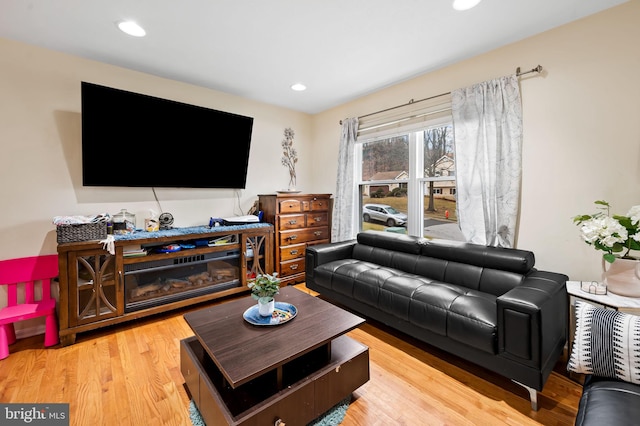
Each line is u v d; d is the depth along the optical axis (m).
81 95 2.31
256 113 3.66
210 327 1.57
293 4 1.78
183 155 2.95
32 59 2.27
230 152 3.27
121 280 2.34
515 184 2.23
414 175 3.05
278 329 1.54
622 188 1.84
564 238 2.07
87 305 2.20
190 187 3.07
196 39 2.19
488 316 1.69
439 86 2.74
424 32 2.11
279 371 1.30
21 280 2.20
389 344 2.20
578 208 2.00
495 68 2.36
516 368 1.54
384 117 3.25
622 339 1.16
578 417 1.03
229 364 1.22
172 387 1.68
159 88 2.89
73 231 2.12
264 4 1.78
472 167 2.46
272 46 2.30
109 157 2.53
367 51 2.38
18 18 1.91
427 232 3.01
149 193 2.88
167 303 2.60
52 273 2.31
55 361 1.93
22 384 1.69
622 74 1.82
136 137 2.63
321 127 4.11
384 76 2.89
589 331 1.25
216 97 3.28
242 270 3.06
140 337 2.26
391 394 1.63
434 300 1.92
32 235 2.30
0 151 2.17
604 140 1.89
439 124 2.76
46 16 1.89
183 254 2.65
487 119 2.34
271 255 3.31
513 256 2.09
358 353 1.59
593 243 1.66
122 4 1.77
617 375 1.14
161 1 1.75
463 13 1.89
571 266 2.05
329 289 2.72
